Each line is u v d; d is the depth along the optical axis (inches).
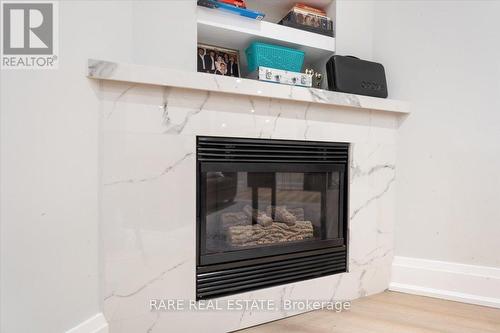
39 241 35.1
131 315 45.4
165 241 48.1
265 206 60.4
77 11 40.3
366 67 68.9
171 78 46.3
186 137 49.6
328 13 74.5
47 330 35.9
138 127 45.8
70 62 39.1
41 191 35.4
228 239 56.2
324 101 60.4
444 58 67.9
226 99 52.8
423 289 68.6
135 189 45.7
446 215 67.6
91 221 41.9
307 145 61.6
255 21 63.7
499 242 63.1
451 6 67.1
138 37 51.9
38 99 35.2
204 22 58.6
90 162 41.7
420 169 70.1
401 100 72.1
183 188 49.5
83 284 40.7
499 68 63.0
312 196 64.7
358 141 67.2
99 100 43.1
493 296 62.9
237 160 54.7
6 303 31.8
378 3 75.7
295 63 67.0
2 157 31.6
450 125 67.4
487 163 64.1
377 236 69.9
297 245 60.9
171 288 48.6
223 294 53.8
